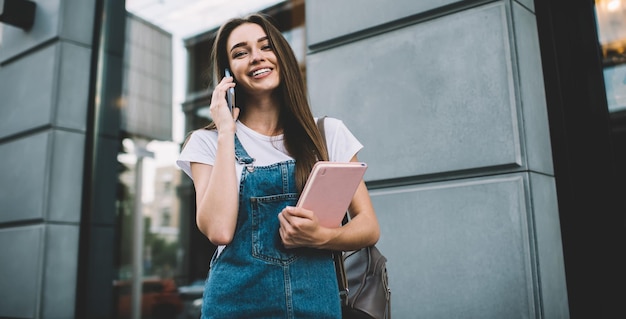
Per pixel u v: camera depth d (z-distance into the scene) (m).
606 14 2.26
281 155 1.43
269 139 1.46
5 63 4.50
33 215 3.87
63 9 4.06
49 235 3.79
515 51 2.16
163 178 4.48
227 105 1.43
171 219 4.64
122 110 4.28
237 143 1.44
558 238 2.21
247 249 1.30
